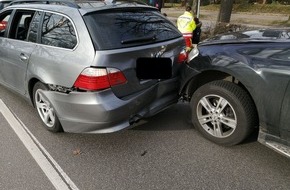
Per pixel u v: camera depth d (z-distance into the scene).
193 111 3.45
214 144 3.31
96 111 2.89
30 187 2.68
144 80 3.19
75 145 3.37
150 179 2.78
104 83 2.85
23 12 3.97
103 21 3.11
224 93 3.05
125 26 3.21
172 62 3.49
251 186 2.65
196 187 2.66
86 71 2.86
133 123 3.20
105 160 3.08
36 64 3.44
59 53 3.13
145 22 3.46
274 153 3.12
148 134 3.58
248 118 2.95
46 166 2.98
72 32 3.07
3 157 3.13
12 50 3.96
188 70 3.40
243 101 2.94
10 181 2.76
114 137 3.53
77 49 2.97
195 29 8.09
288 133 2.64
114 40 3.01
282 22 16.08
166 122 3.88
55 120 3.42
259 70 2.73
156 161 3.05
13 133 3.64
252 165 2.93
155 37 3.37
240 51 2.95
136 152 3.21
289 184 2.65
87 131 3.08
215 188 2.64
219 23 9.90
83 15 3.07
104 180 2.78
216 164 2.97
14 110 4.32
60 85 3.11
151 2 10.42
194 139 3.44
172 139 3.46
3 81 4.57
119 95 3.00
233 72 2.92
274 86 2.64
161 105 3.46
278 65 2.63
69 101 3.03
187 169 2.91
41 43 3.47
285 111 2.61
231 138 3.12
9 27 4.17
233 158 3.05
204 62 3.20
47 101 3.38
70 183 2.74
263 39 2.95
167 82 3.45
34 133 3.64
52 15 3.41
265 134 2.83
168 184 2.71
